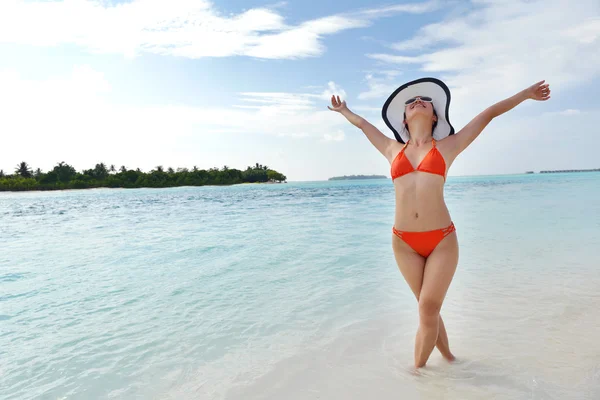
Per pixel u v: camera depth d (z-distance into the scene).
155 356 3.37
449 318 4.04
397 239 3.15
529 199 18.36
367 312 4.32
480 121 3.18
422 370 3.03
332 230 10.42
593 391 2.61
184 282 5.66
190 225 12.91
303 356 3.32
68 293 5.23
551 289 4.77
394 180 3.20
